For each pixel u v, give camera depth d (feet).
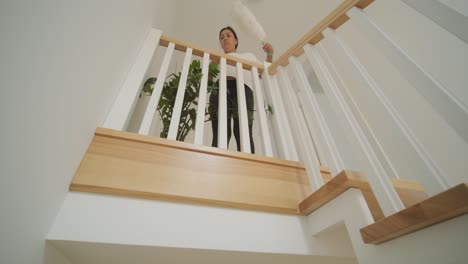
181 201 2.06
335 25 3.02
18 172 1.16
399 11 5.86
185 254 1.94
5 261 1.12
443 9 1.66
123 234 1.75
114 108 2.73
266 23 9.73
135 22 3.17
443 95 1.54
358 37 7.14
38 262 1.45
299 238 2.24
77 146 1.88
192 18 9.75
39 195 1.39
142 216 1.88
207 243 1.91
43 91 1.28
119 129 2.59
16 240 1.20
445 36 4.60
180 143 2.53
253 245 2.03
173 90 4.17
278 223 2.27
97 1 1.93
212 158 2.53
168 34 7.35
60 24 1.39
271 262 2.24
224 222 2.08
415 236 1.40
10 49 1.00
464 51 4.21
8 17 0.98
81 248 1.72
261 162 2.72
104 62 2.19
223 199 2.17
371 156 1.98
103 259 1.91
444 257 1.24
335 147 2.55
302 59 7.45
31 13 1.13
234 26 10.09
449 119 1.49
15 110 1.08
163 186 2.08
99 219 1.77
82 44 1.69
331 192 2.02
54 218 1.65
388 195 1.72
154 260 2.00
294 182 2.69
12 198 1.14
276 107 3.87
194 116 4.29
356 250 1.76
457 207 1.15
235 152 2.69
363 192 1.91
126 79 3.11
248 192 2.35
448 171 4.17
